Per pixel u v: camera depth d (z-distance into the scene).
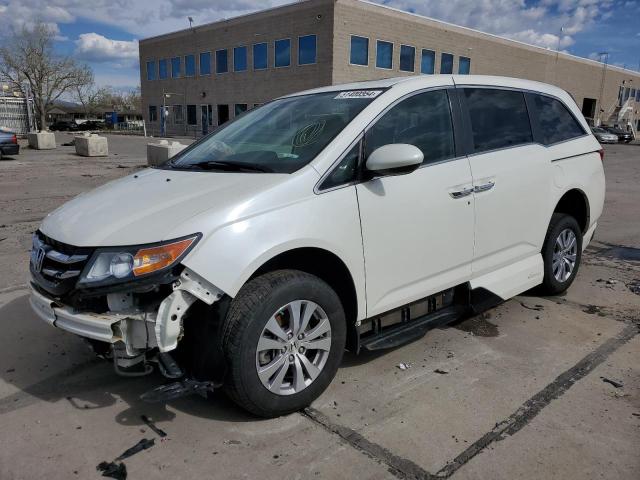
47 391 3.41
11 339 4.14
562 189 4.73
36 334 4.23
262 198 2.90
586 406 3.19
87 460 2.72
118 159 20.38
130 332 2.74
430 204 3.56
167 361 2.82
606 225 8.79
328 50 36.41
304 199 3.01
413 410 3.16
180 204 2.92
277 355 2.98
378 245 3.31
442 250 3.71
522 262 4.52
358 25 36.97
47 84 67.00
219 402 3.25
